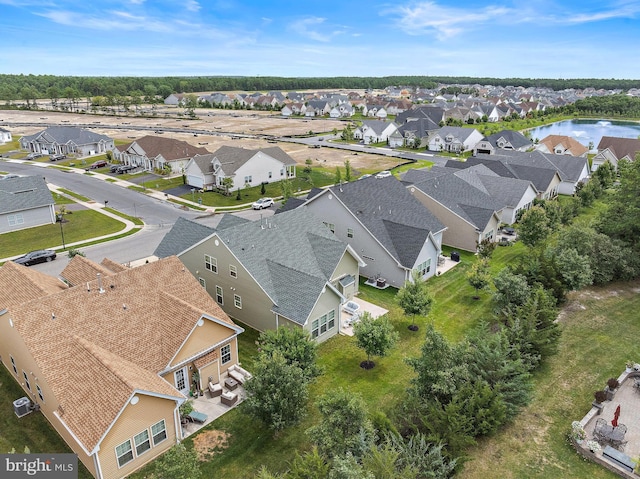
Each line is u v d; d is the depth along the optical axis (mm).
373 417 18844
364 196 39625
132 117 157000
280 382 18953
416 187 45594
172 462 15164
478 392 19516
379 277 36406
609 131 143875
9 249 42750
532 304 26703
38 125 127938
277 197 63156
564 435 19922
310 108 178500
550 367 24922
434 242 36125
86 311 21266
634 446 19156
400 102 186500
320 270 30344
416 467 16422
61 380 18312
